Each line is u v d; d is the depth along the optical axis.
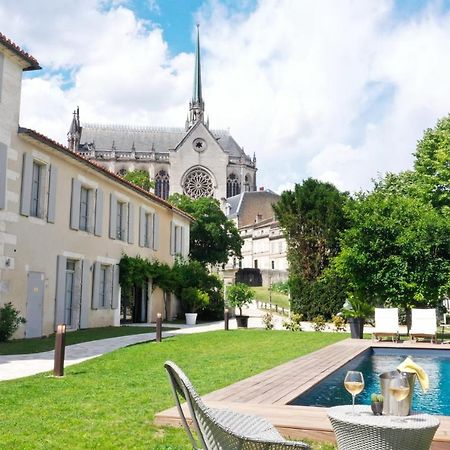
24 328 16.95
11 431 5.81
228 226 54.69
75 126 94.00
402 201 22.45
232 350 14.59
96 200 22.08
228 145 98.75
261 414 6.18
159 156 92.50
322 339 18.42
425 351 15.68
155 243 28.69
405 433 3.68
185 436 5.68
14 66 16.78
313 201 29.41
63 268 19.33
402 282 20.41
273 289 62.22
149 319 27.67
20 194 16.91
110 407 7.03
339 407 4.41
